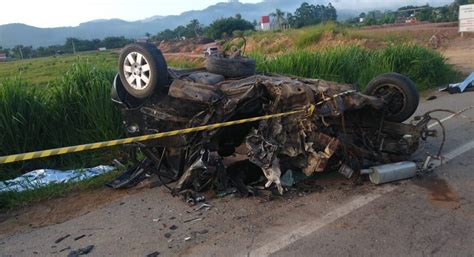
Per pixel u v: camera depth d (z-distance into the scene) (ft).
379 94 20.08
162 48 201.46
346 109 16.53
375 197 15.61
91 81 24.16
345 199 15.56
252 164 17.24
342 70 37.58
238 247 12.69
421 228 13.28
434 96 34.30
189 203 15.92
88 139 23.02
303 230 13.46
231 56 18.99
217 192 16.60
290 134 15.96
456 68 50.83
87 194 17.83
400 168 16.80
